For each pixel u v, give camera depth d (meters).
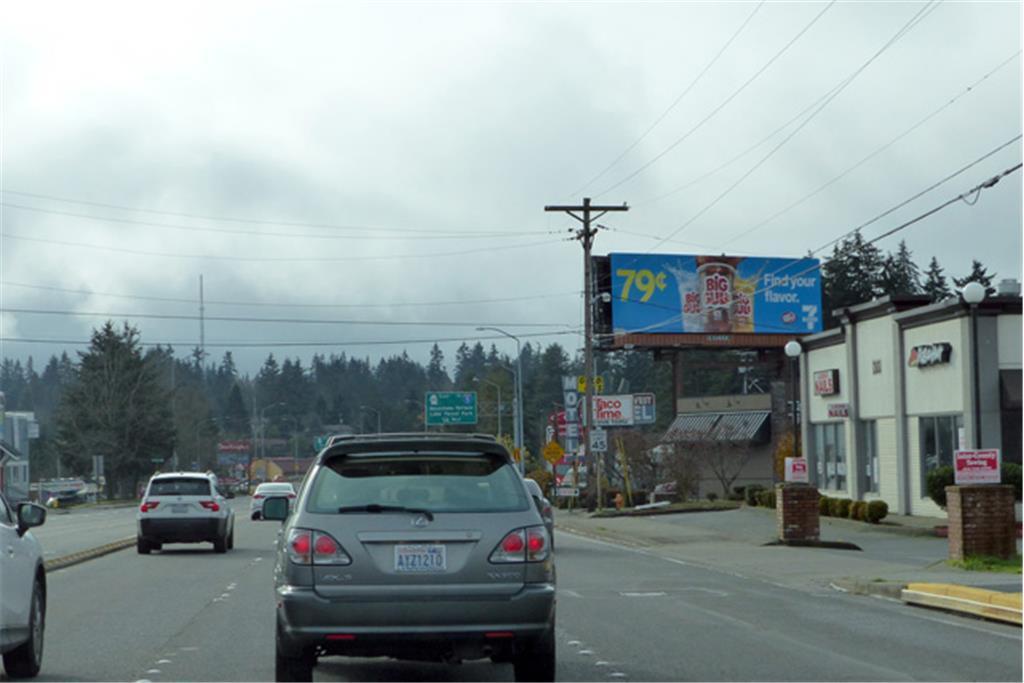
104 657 12.78
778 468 58.41
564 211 50.34
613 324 65.88
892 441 40.88
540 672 9.83
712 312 66.88
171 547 33.12
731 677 11.29
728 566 25.14
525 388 134.62
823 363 47.16
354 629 9.21
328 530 9.32
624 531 37.28
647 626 15.09
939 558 25.53
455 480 9.72
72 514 68.38
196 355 136.25
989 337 35.31
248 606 17.70
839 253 97.12
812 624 15.34
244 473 137.00
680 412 70.75
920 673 11.52
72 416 98.06
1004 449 35.19
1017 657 12.55
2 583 10.33
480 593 9.29
